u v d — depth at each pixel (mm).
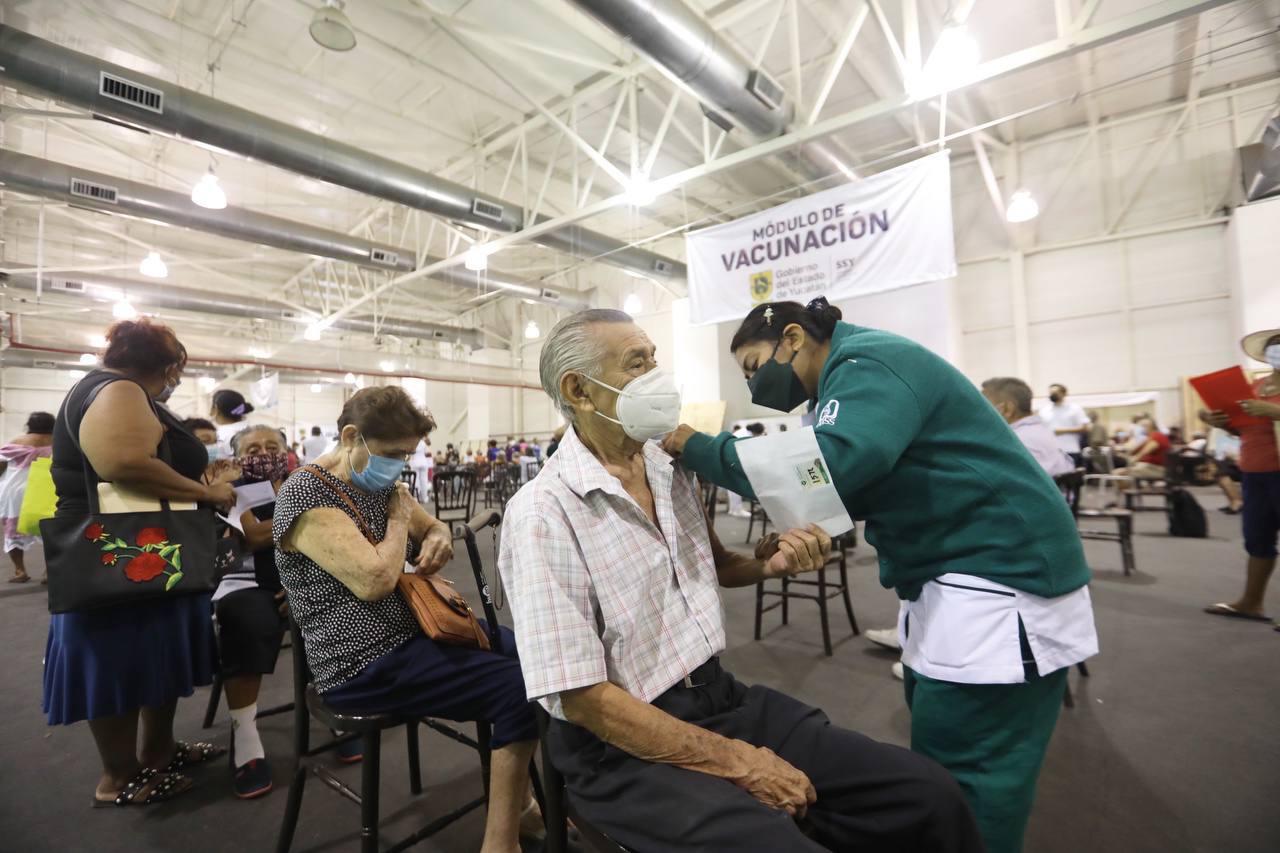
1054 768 1735
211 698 2143
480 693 1195
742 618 3295
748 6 5355
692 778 777
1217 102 8156
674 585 912
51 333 10562
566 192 9516
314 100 6641
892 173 4215
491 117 7230
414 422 1366
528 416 17531
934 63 4281
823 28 5812
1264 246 7453
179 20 5273
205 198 5285
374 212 9812
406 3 5043
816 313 1083
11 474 4656
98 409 1443
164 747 1769
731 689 987
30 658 2889
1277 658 2453
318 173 5555
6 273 8727
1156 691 2197
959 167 9938
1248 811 1497
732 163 5426
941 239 4031
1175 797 1569
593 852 832
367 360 13844
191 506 1621
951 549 927
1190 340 8453
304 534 1245
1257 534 2906
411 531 1604
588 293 14820
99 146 7113
